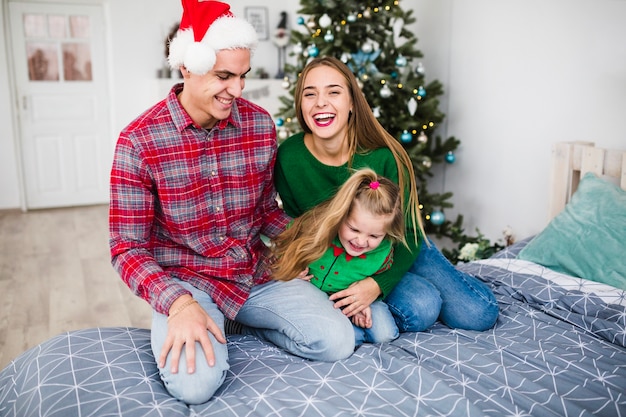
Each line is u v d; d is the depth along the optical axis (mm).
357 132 1850
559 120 2773
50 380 1369
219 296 1642
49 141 5348
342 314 1672
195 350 1356
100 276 3484
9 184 5254
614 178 2443
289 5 5945
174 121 1512
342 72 1778
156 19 5457
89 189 5578
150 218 1550
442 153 3451
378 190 1593
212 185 1600
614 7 2441
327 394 1362
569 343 1693
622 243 1971
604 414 1315
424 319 1786
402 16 3188
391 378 1478
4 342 2553
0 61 5012
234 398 1350
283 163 1872
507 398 1375
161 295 1410
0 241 4262
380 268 1730
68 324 2768
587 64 2594
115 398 1311
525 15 2928
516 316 1900
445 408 1315
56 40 5215
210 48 1385
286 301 1650
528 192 3020
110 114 5539
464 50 3416
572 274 2047
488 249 2873
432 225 3398
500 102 3160
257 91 5602
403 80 3113
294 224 1756
